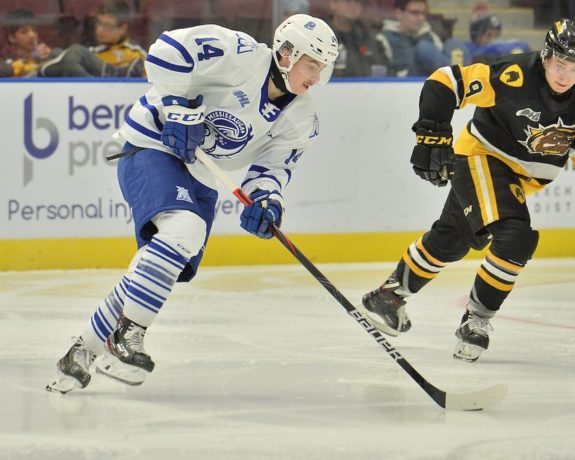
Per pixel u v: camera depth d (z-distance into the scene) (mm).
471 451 8172
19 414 9195
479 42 21406
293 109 9688
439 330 13648
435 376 10992
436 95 10984
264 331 13398
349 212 19688
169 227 9195
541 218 20438
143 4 19438
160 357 11742
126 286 9539
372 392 10203
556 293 16672
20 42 19031
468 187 11508
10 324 13820
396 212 19906
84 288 16750
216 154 9898
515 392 10305
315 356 11906
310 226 19547
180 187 9414
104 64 19297
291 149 10008
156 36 19625
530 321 14344
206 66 9250
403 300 12641
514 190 11383
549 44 10469
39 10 19000
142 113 9750
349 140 19594
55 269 18594
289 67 9289
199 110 9297
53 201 18484
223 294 16266
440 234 12070
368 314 13016
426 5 20953
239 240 19234
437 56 21188
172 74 9164
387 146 19766
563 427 8961
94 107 18547
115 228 18750
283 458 7930
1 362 11477
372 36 20828
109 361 9336
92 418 9086
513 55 11078
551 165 11562
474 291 11609
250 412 9359
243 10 20156
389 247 19906
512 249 11094
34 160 18375
